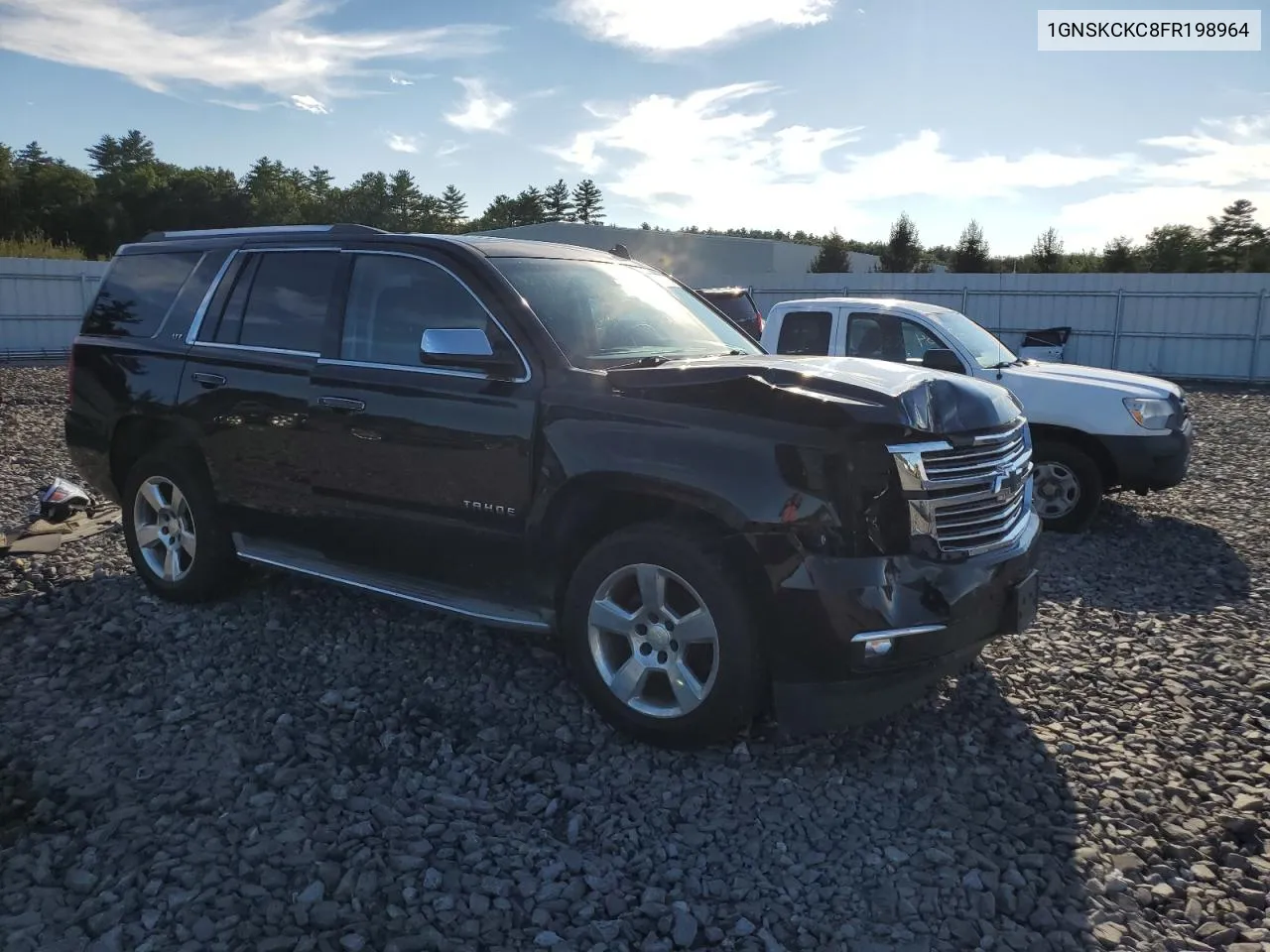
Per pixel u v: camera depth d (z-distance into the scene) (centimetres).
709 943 271
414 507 428
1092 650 502
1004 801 348
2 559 603
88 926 269
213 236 534
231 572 519
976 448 378
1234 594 605
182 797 333
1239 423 1477
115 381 537
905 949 270
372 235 468
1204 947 272
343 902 283
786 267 5728
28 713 399
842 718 349
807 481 340
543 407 392
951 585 354
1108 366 2475
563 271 461
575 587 385
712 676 355
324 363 459
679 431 361
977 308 2591
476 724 398
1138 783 363
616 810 338
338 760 366
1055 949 271
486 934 271
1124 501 900
